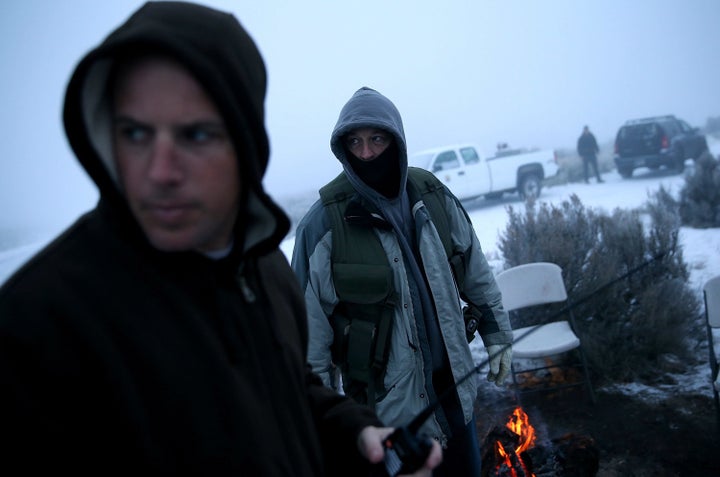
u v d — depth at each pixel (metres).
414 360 2.01
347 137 2.05
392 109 2.07
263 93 0.78
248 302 0.85
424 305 2.04
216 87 0.64
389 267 1.98
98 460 0.64
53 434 0.60
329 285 2.01
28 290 0.61
